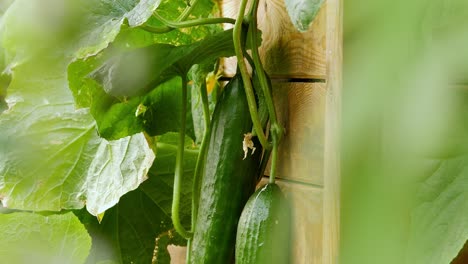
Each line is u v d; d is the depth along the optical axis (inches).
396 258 16.6
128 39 41.2
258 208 36.4
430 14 20.8
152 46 38.7
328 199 32.9
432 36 20.4
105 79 38.4
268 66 40.1
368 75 16.5
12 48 40.7
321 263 37.8
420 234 29.2
